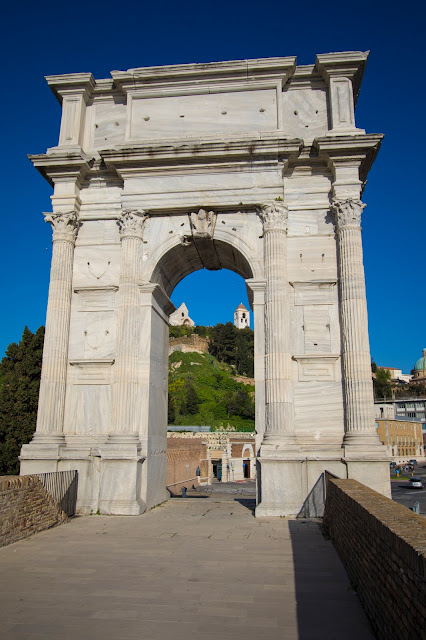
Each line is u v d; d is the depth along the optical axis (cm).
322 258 2520
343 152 2520
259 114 2659
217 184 2584
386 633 842
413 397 16025
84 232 2702
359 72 2700
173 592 1179
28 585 1236
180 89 2741
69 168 2688
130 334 2483
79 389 2517
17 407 3875
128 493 2275
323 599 1120
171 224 2616
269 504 2186
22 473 2348
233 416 11719
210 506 2531
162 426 2756
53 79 2777
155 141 2647
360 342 2358
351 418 2305
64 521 2056
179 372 14200
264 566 1388
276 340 2381
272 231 2500
